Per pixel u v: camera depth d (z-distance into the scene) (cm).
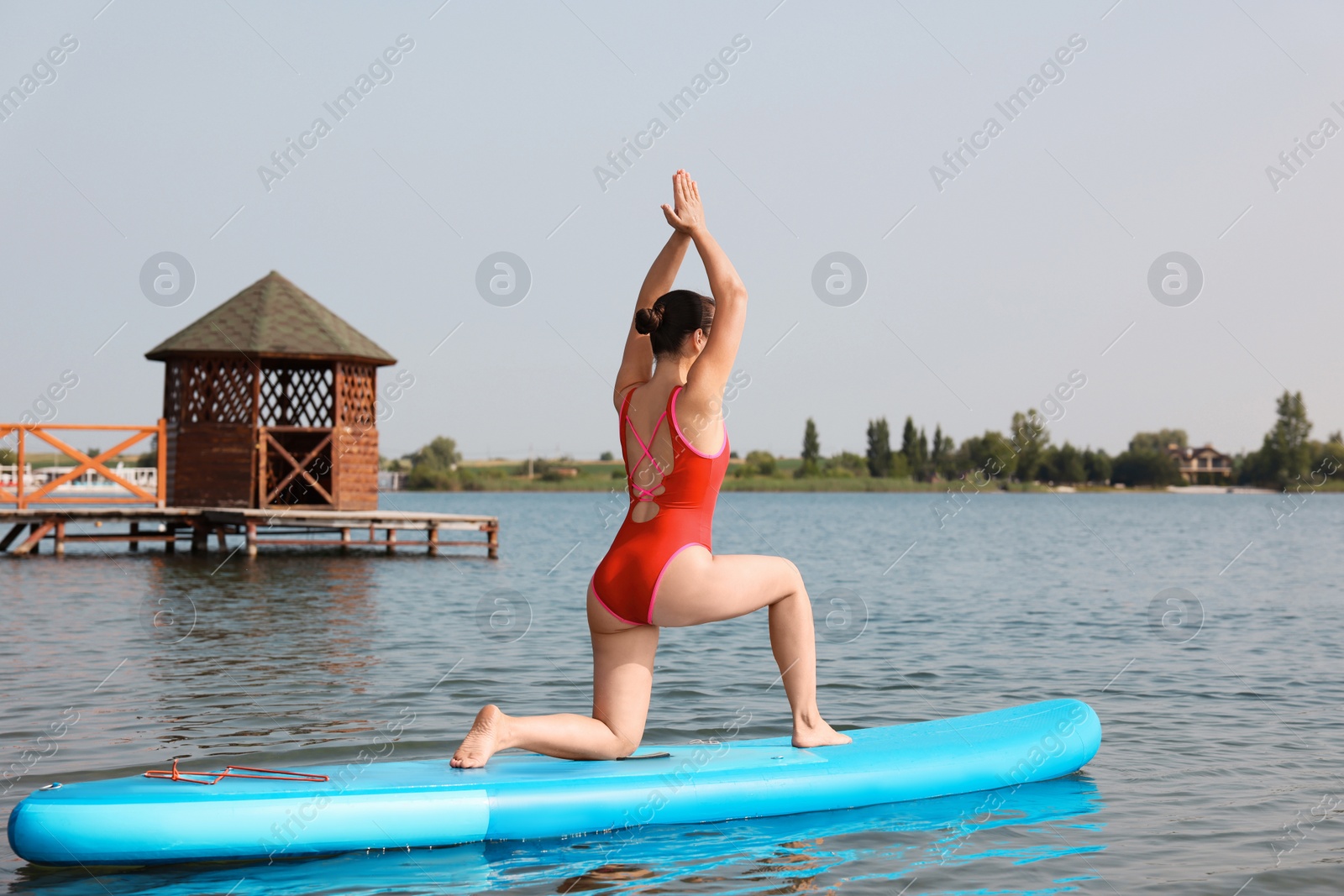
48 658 1030
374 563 2417
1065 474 12231
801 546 3469
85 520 2498
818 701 862
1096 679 974
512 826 504
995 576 2212
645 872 466
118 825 457
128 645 1119
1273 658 1100
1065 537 4081
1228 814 556
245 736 702
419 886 446
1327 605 1644
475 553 2956
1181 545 3559
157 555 2544
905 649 1160
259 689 874
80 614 1381
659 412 525
